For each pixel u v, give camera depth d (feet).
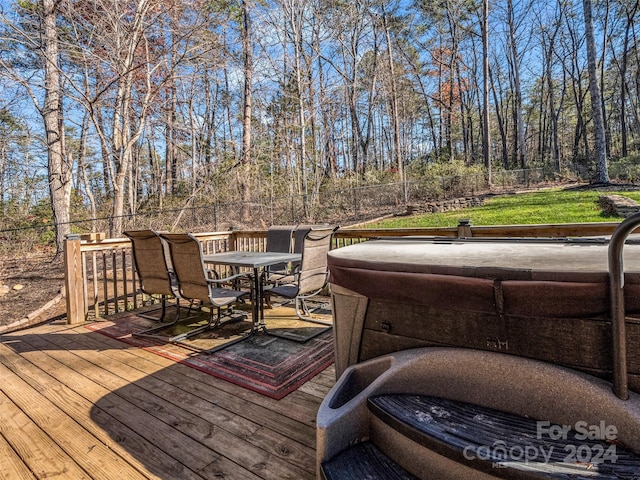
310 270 10.76
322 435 4.12
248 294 11.79
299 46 43.45
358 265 4.84
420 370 4.32
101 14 24.31
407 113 71.26
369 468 4.04
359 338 5.12
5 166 36.50
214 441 5.69
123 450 5.55
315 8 45.44
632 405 3.21
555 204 33.50
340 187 45.39
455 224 30.42
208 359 8.89
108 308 14.30
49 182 26.89
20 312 15.17
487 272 3.81
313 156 47.55
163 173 48.83
